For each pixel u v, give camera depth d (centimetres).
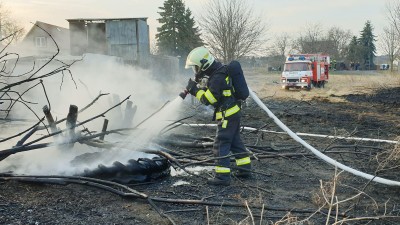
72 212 379
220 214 393
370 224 383
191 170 566
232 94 504
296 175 551
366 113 1362
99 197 426
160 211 383
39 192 425
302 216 394
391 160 588
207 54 498
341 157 636
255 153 601
